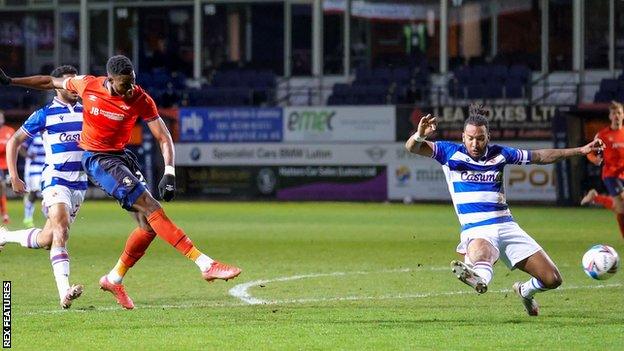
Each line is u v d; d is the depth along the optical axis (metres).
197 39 101.88
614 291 32.72
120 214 73.62
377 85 92.94
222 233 56.91
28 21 107.25
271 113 88.81
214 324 26.02
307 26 101.25
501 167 26.36
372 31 99.12
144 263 41.69
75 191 29.84
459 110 84.88
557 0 94.00
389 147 86.44
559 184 82.06
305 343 23.19
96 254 45.34
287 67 101.38
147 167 88.62
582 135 82.38
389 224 63.47
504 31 95.94
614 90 85.38
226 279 26.45
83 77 28.00
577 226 62.00
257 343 23.22
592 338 23.81
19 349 22.56
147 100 27.64
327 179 87.88
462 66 94.25
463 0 96.69
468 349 22.42
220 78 99.00
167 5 104.56
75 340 23.67
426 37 98.31
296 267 40.28
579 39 92.25
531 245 26.34
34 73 107.62
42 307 29.16
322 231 58.28
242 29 102.94
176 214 73.19
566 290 32.97
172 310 28.59
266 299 31.05
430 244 50.31
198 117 90.19
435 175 85.56
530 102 88.06
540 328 25.31
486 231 26.22
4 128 62.59
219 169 89.88
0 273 37.81
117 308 29.02
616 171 47.72
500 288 33.84
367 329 25.16
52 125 29.61
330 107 87.62
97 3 105.94
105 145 27.94
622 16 92.38
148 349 22.53
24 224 62.38
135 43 105.62
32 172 61.69
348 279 36.31
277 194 89.06
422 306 29.41
